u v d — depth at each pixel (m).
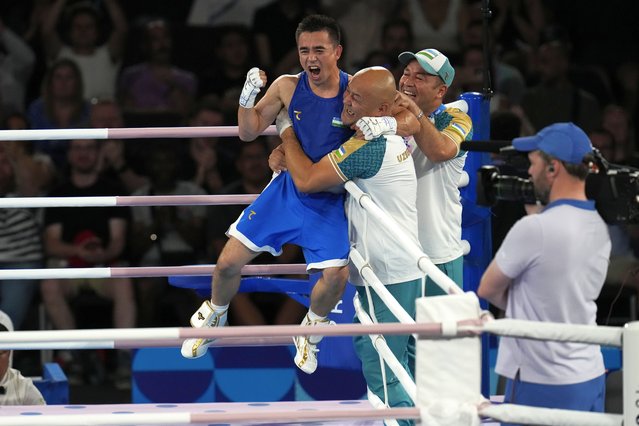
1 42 27.23
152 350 20.70
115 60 27.16
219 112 25.94
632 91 27.83
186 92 26.83
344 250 13.60
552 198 11.83
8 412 14.87
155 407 15.20
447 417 10.77
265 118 13.91
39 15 27.25
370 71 13.25
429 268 11.68
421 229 14.73
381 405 13.83
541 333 10.79
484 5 15.77
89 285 24.78
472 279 16.48
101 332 10.91
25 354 24.50
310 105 13.58
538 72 27.17
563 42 27.20
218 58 27.08
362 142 13.24
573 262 11.58
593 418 10.90
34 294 24.77
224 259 13.88
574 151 11.59
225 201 15.49
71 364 24.27
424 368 10.89
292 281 17.11
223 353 20.67
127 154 25.59
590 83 27.33
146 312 24.83
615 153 26.86
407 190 13.59
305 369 14.21
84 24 27.00
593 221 11.71
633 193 11.59
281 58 27.25
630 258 24.39
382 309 14.06
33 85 27.41
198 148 25.69
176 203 15.46
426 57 14.48
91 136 14.99
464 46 27.42
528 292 11.70
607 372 17.64
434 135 13.90
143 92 26.78
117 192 25.11
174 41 27.03
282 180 13.88
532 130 26.92
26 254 24.38
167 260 24.98
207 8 27.92
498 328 10.77
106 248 24.92
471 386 10.80
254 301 24.08
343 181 13.31
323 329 10.85
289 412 11.03
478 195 12.33
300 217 13.65
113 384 24.28
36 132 14.87
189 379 20.67
